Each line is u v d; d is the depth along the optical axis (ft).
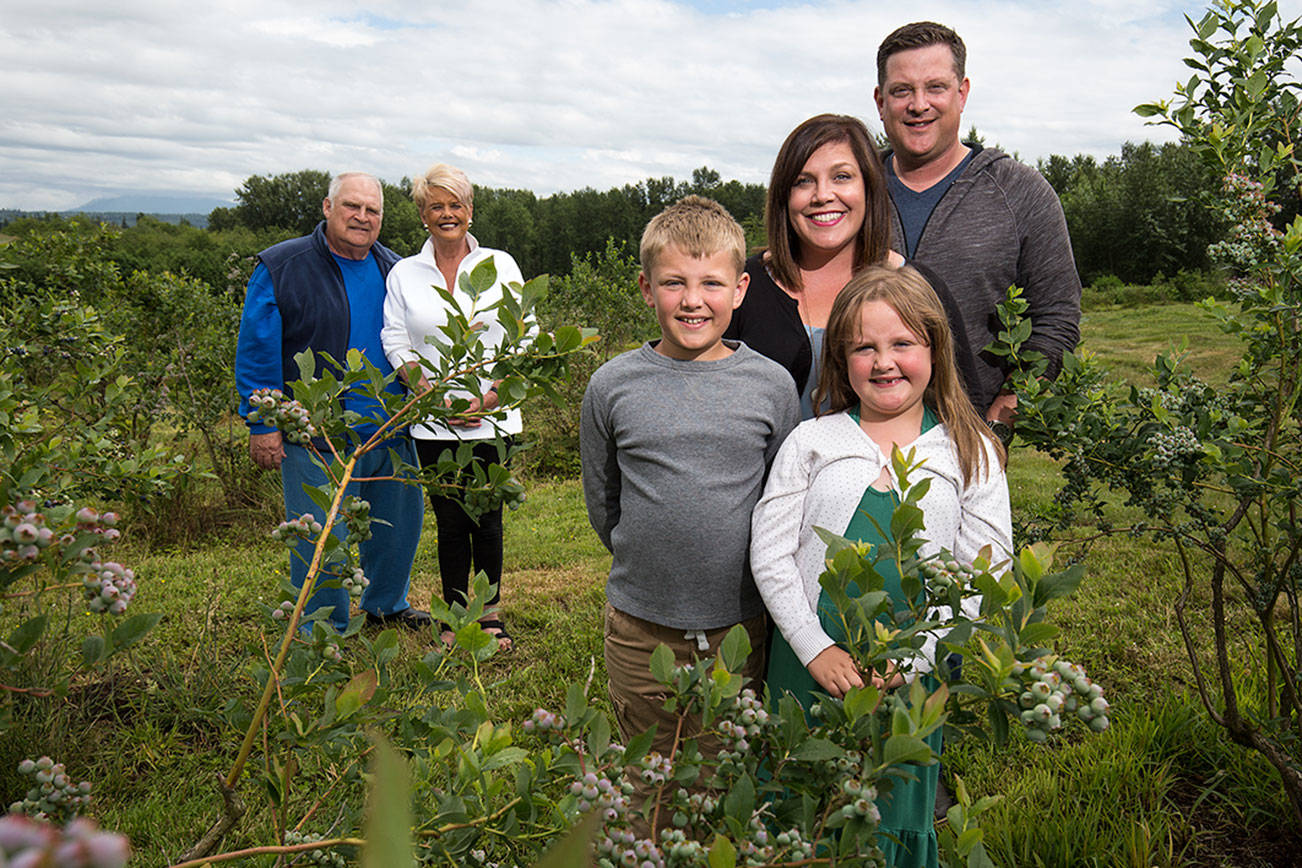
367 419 6.26
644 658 7.53
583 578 17.28
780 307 8.59
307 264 12.92
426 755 5.34
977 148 10.36
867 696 4.16
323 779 8.87
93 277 26.55
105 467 8.80
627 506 7.45
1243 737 8.67
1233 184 8.11
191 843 8.72
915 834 6.74
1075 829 8.42
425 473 6.40
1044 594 4.39
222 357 24.75
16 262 11.49
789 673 7.19
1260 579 8.62
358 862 5.10
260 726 5.17
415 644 13.30
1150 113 8.59
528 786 4.71
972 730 4.92
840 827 4.41
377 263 13.88
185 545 20.21
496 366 5.91
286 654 5.35
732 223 7.35
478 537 13.82
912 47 9.75
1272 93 8.35
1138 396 8.82
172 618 14.79
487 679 12.52
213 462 22.98
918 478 6.93
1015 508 20.51
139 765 10.47
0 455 6.27
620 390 7.55
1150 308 84.38
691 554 7.20
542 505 23.50
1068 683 4.02
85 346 11.62
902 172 10.57
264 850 4.43
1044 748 10.05
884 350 6.93
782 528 7.04
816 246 8.38
